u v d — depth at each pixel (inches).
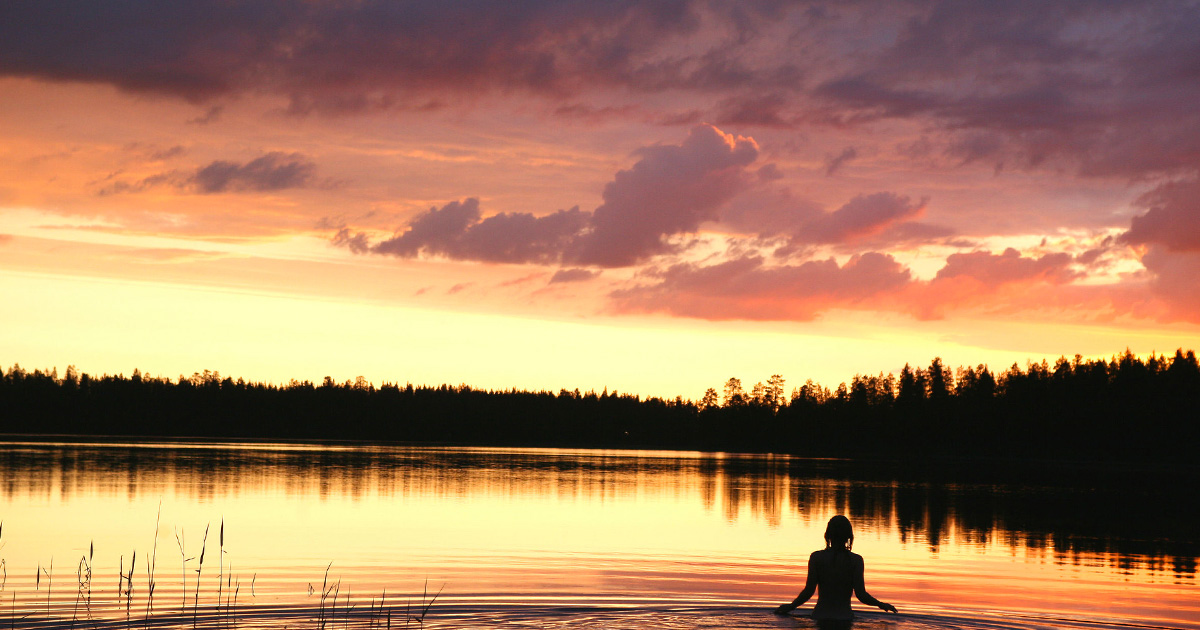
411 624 574.2
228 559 877.8
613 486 2137.1
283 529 1127.6
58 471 2143.2
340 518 1267.2
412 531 1128.2
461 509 1439.5
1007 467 4217.5
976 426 6023.6
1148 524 1472.7
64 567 810.8
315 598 681.0
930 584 824.9
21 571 786.8
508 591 725.9
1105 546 1151.0
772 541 1114.7
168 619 589.0
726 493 1977.1
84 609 620.7
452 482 2133.4
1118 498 2133.4
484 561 891.4
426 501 1576.0
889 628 573.6
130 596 674.8
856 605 680.4
